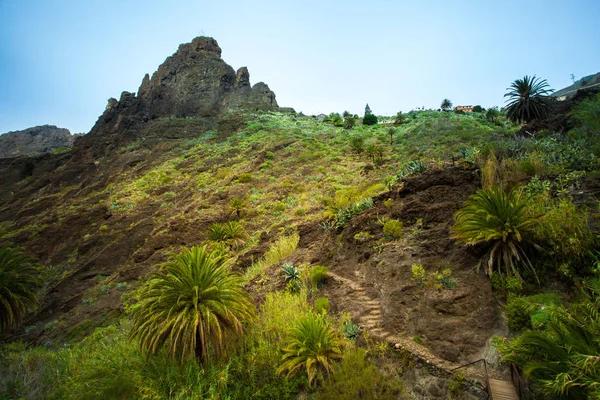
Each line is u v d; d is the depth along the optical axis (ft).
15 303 60.03
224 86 340.59
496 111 244.63
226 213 118.21
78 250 130.31
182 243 109.19
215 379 31.32
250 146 204.95
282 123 263.70
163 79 352.28
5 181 274.77
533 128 66.18
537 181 35.99
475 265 32.60
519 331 25.64
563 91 201.16
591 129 46.96
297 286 47.80
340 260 49.96
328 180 130.00
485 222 30.27
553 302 24.43
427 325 30.94
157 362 34.09
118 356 37.40
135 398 29.86
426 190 46.62
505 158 44.01
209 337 32.17
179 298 32.78
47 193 226.17
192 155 215.92
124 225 137.59
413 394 27.07
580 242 25.90
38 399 30.99
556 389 17.85
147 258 107.34
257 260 71.15
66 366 38.96
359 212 54.65
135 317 34.50
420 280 34.96
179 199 152.25
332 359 31.86
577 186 33.76
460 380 24.99
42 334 86.63
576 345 18.90
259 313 43.60
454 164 49.44
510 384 22.76
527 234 28.99
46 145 548.31
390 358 30.25
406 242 41.32
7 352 60.85
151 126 274.36
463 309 29.99
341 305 39.96
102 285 102.58
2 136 563.89
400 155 137.39
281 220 98.84
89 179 221.05
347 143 194.70
